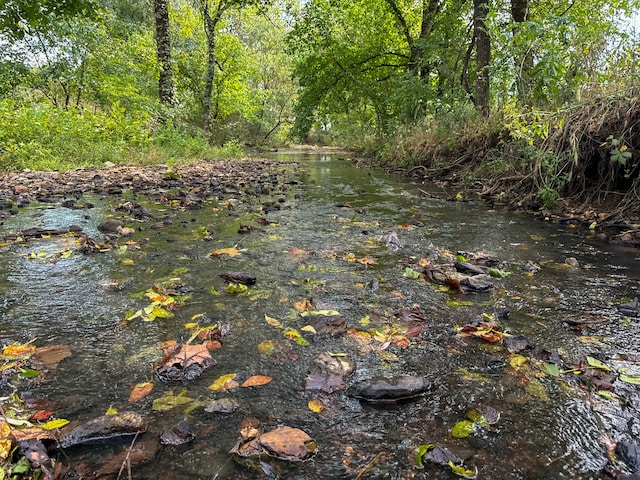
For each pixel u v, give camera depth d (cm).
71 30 1105
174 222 378
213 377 136
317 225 373
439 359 150
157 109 1219
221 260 264
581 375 139
